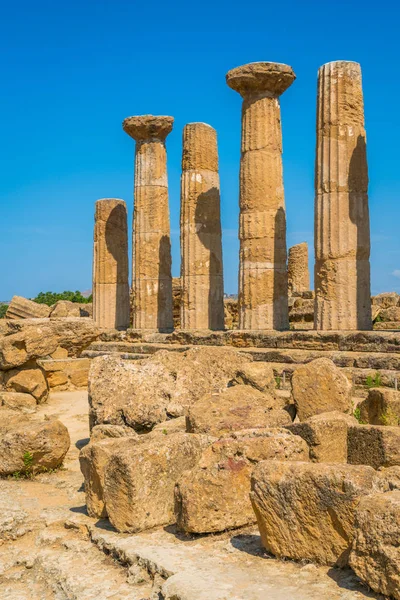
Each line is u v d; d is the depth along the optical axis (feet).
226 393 36.24
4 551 27.78
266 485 22.82
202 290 81.00
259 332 66.03
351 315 59.88
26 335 56.59
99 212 101.60
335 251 60.13
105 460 28.48
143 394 41.86
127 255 103.04
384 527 19.27
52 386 66.90
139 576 23.03
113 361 43.73
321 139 61.00
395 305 102.63
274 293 69.51
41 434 36.65
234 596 19.76
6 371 57.88
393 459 28.60
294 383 37.93
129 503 26.23
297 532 22.13
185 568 22.17
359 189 60.54
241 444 26.21
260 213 69.62
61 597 23.39
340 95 60.18
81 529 28.09
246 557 22.86
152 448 26.84
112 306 100.89
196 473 25.45
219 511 25.18
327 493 21.57
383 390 36.22
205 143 81.87
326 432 29.58
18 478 36.52
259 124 70.08
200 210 81.35
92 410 42.01
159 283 90.74
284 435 27.20
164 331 88.38
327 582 20.44
